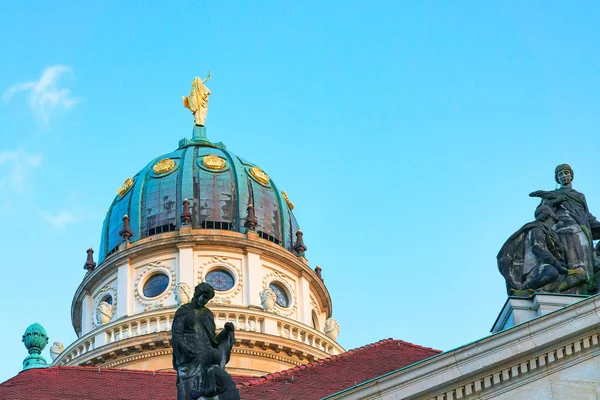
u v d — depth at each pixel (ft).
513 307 138.21
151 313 286.66
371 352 161.07
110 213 321.73
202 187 313.94
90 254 318.86
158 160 326.44
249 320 288.92
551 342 128.57
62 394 149.59
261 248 305.12
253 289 297.94
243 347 279.69
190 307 123.13
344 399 125.39
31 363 167.32
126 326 287.48
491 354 127.54
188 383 118.11
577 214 148.46
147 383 157.69
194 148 328.70
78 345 289.74
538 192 151.74
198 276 298.35
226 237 303.48
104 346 281.33
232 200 313.32
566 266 143.95
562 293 139.03
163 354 278.67
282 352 283.38
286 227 319.06
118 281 302.66
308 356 286.05
